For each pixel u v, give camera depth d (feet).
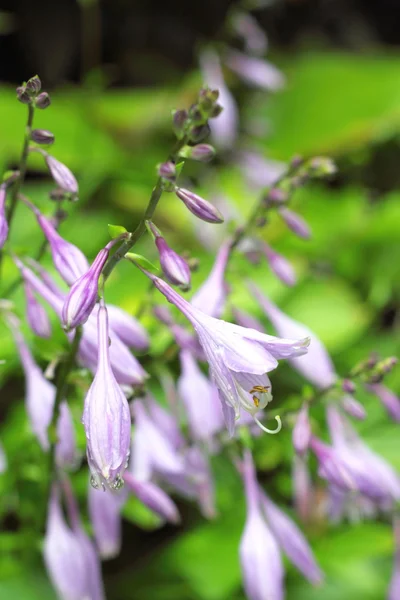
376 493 2.00
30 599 2.12
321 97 4.29
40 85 1.75
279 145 4.20
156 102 4.06
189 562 2.25
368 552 2.28
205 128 1.67
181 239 3.40
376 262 3.54
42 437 1.94
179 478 2.03
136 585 2.28
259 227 2.05
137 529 2.48
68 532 1.99
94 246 2.91
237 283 2.66
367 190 4.62
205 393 1.98
